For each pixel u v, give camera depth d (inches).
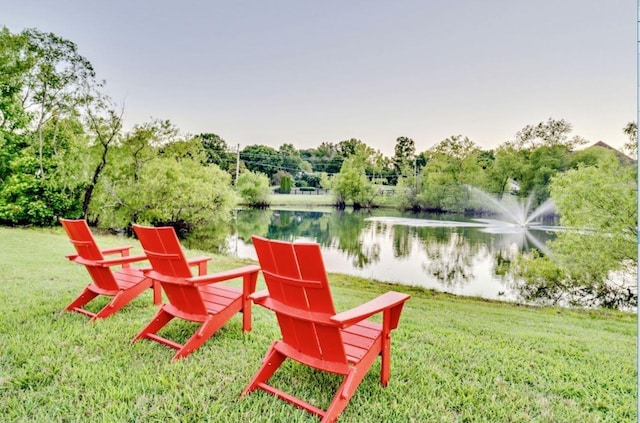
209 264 339.0
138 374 91.9
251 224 967.0
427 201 1408.7
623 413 83.9
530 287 364.8
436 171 1344.7
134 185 665.0
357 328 93.4
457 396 88.1
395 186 1605.6
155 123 684.1
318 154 2044.8
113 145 647.8
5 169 550.3
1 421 72.2
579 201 397.1
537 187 975.0
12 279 192.5
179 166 702.5
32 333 115.7
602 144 743.1
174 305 114.1
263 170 1990.7
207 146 1686.8
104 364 96.4
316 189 1963.6
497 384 96.0
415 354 115.0
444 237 713.6
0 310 138.3
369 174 1660.9
